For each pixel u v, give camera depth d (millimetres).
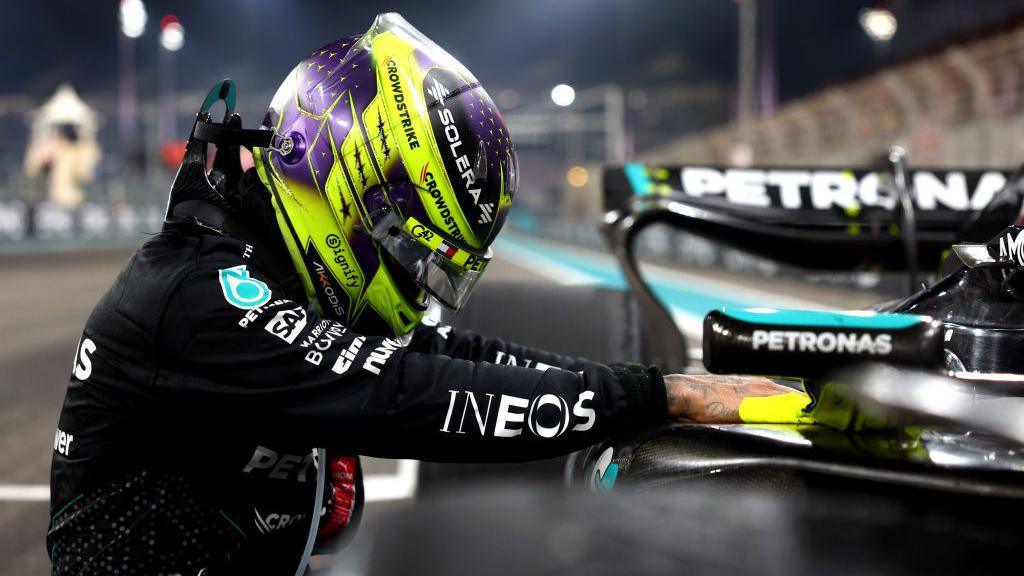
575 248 33750
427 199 1269
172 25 33531
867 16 20031
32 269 17375
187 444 1212
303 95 1312
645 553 513
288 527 1350
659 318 2107
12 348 7551
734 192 2084
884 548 560
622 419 1118
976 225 1599
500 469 1938
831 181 2080
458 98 1281
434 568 527
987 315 1222
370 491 3586
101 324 1216
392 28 1339
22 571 2758
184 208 1296
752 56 24719
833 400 880
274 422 1148
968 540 578
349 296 1333
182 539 1225
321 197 1286
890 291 9883
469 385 1124
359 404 1120
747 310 854
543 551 521
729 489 812
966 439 877
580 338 2285
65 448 1249
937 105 11953
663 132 62250
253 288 1182
